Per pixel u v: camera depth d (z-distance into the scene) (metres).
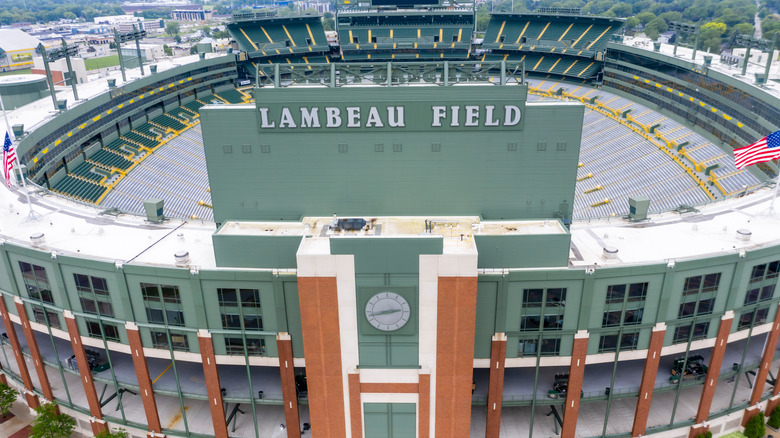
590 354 48.81
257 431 52.50
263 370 56.12
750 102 93.50
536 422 55.09
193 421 55.38
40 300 52.16
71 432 57.72
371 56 169.88
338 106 44.94
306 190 48.38
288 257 46.00
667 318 48.19
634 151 112.62
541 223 47.94
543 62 159.75
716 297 48.47
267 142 46.53
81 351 52.50
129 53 197.62
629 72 133.00
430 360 44.56
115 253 50.09
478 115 45.06
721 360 51.38
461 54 168.88
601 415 55.81
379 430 47.88
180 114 135.25
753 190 63.53
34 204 61.59
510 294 46.06
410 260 40.88
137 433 55.44
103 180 100.12
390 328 43.22
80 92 111.00
